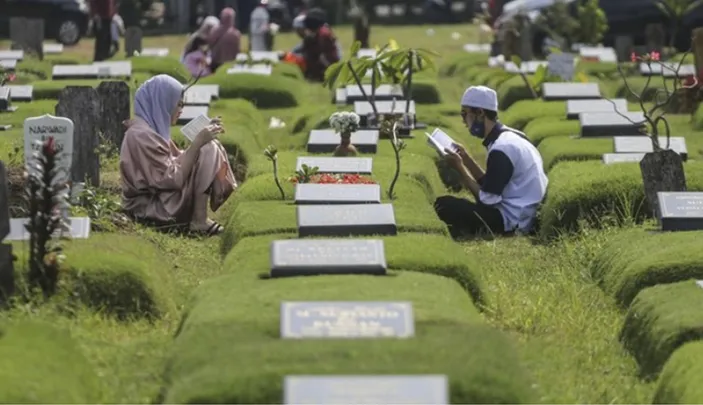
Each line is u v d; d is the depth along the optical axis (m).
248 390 11.89
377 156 25.69
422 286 15.22
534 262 20.16
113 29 52.59
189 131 21.95
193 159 21.77
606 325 16.83
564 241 21.02
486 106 22.92
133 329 15.65
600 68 44.69
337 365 12.15
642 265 17.78
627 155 24.95
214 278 15.85
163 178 21.64
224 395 11.88
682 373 13.78
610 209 21.88
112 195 22.98
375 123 29.16
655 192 20.89
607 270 19.05
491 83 43.31
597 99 34.94
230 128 29.80
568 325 16.62
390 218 18.00
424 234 18.11
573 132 29.83
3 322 14.75
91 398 12.92
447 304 14.52
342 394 11.38
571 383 14.34
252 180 22.92
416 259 16.72
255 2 68.81
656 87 38.19
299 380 11.44
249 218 19.48
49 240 16.11
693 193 19.91
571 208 21.86
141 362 14.16
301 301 13.73
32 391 12.24
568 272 19.45
